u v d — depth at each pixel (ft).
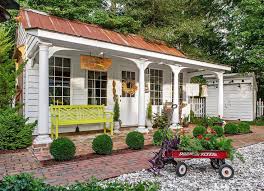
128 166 20.13
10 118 25.57
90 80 36.76
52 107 30.37
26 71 31.17
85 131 35.50
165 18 55.42
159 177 17.88
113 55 33.30
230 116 63.41
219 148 18.62
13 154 23.44
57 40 26.03
